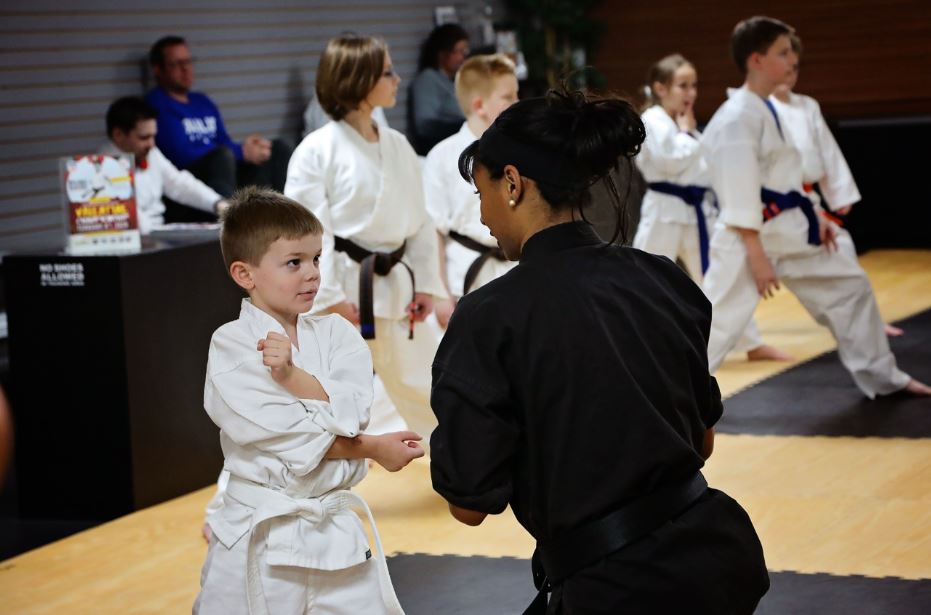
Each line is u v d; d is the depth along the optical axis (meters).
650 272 2.20
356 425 2.73
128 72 7.89
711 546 2.09
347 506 2.81
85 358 4.85
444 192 5.18
